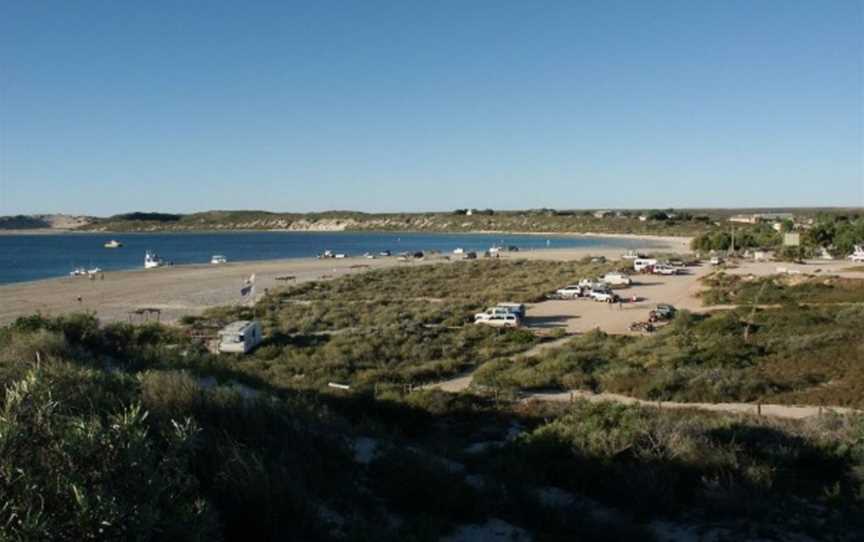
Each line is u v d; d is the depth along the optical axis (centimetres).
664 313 4947
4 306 6150
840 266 9038
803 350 3241
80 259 14475
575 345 3844
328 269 10638
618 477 1163
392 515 969
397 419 1930
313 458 1041
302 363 3275
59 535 423
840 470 1268
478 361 3528
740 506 1062
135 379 1140
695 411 2139
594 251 15400
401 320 5047
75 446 464
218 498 750
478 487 1127
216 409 1041
